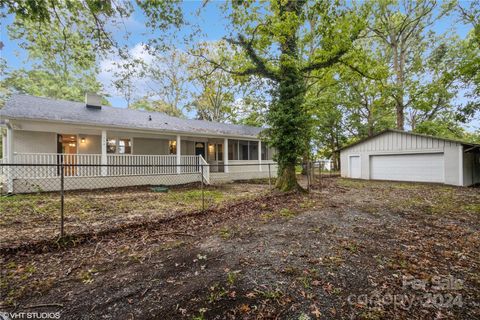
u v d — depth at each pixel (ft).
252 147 58.59
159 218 17.19
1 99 56.65
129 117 41.01
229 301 7.27
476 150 41.32
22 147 32.94
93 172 33.45
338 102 60.18
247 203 22.82
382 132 49.01
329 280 8.57
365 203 23.47
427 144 42.86
